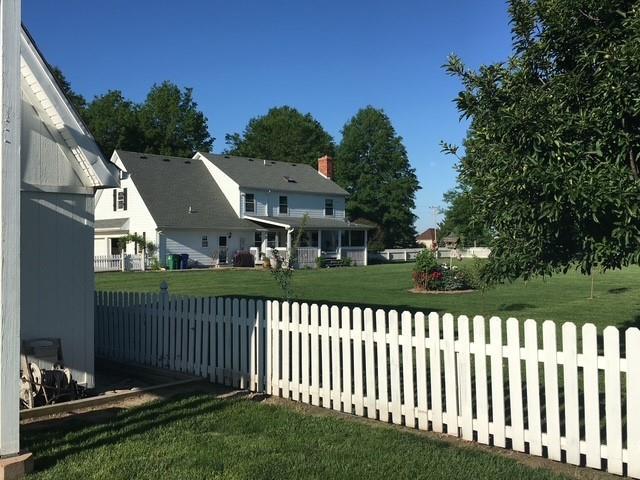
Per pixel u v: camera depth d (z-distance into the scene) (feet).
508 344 17.31
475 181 16.98
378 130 228.63
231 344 25.88
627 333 15.16
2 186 14.85
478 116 16.78
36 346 23.38
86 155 24.73
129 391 24.31
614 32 14.99
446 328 18.65
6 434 15.05
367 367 20.58
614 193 13.34
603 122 14.56
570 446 16.06
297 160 259.19
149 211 126.41
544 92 15.69
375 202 229.25
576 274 86.58
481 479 14.90
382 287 73.77
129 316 31.14
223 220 137.08
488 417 18.06
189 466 15.85
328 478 14.99
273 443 17.67
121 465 15.93
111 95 217.36
